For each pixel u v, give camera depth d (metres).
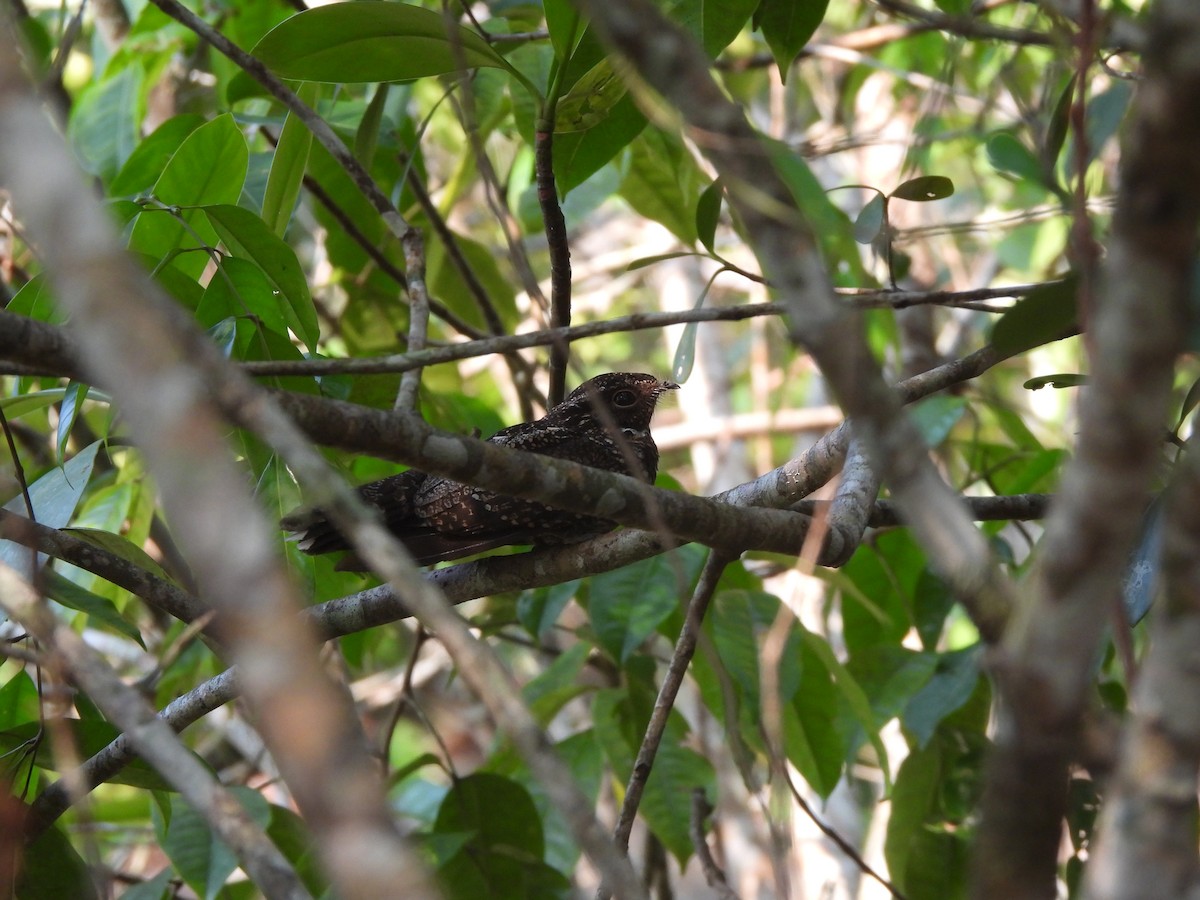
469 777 10.01
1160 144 3.04
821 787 9.98
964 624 14.92
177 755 3.99
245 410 3.48
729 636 9.58
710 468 17.64
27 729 7.50
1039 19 9.27
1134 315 3.11
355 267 13.02
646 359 20.91
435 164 19.64
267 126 12.10
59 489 7.56
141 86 12.70
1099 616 3.14
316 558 8.89
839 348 3.61
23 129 3.08
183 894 13.05
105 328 2.93
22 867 7.56
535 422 9.42
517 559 7.99
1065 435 13.55
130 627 7.02
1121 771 3.24
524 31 11.56
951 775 10.03
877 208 7.93
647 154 12.35
